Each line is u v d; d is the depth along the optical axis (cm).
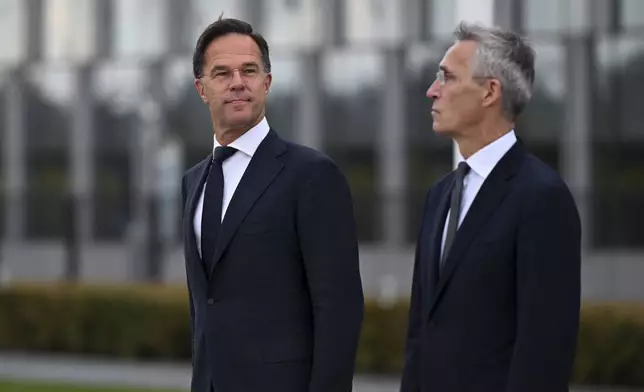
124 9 4925
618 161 4222
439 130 992
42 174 5341
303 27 4647
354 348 976
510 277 942
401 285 4566
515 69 971
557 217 925
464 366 946
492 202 956
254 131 1015
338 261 979
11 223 5344
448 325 959
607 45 4228
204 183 1039
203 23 4794
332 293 971
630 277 4138
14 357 3378
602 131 4231
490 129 980
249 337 978
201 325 1007
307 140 4841
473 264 948
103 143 5219
